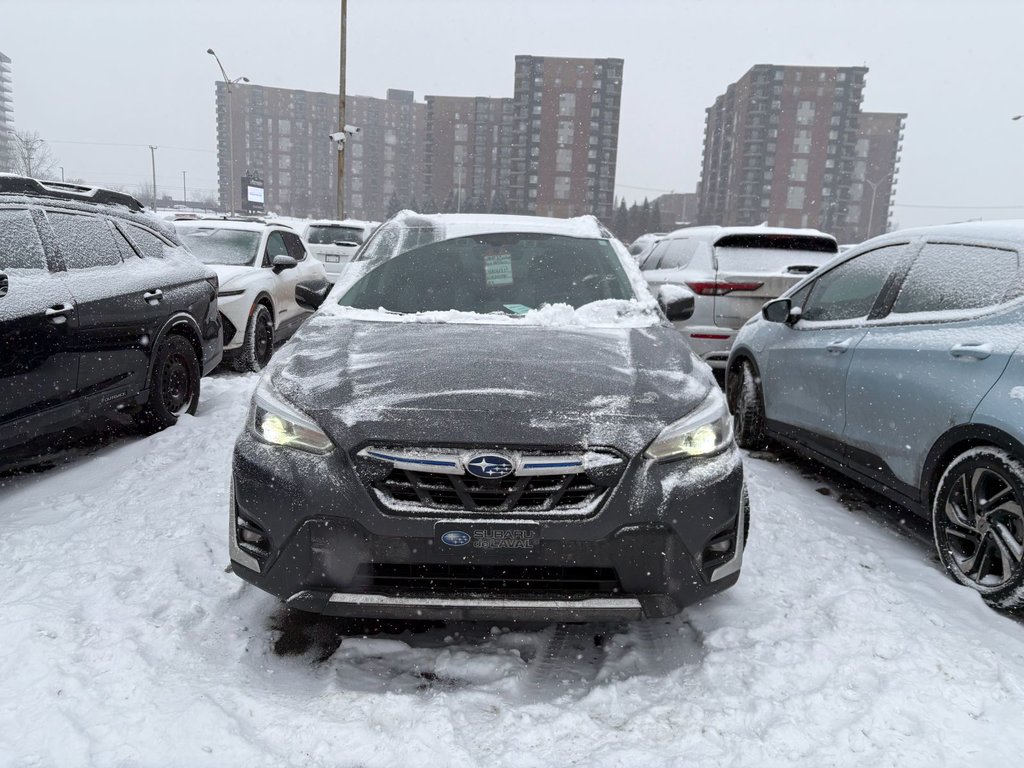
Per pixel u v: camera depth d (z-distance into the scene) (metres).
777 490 4.40
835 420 4.10
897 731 2.24
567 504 2.36
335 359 2.81
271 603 2.95
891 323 3.79
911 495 3.54
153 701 2.28
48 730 2.13
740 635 2.73
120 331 4.54
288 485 2.40
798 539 3.63
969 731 2.25
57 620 2.68
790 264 7.03
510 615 2.34
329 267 14.76
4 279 3.58
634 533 2.35
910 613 2.93
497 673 2.53
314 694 2.40
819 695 2.40
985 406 3.01
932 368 3.36
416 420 2.38
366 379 2.62
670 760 2.09
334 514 2.34
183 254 5.73
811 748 2.16
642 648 2.70
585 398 2.52
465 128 128.62
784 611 2.92
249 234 8.77
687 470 2.46
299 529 2.38
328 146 143.00
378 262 3.82
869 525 3.99
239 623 2.80
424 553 2.32
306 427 2.46
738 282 6.74
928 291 3.68
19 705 2.24
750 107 119.56
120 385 4.59
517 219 4.30
